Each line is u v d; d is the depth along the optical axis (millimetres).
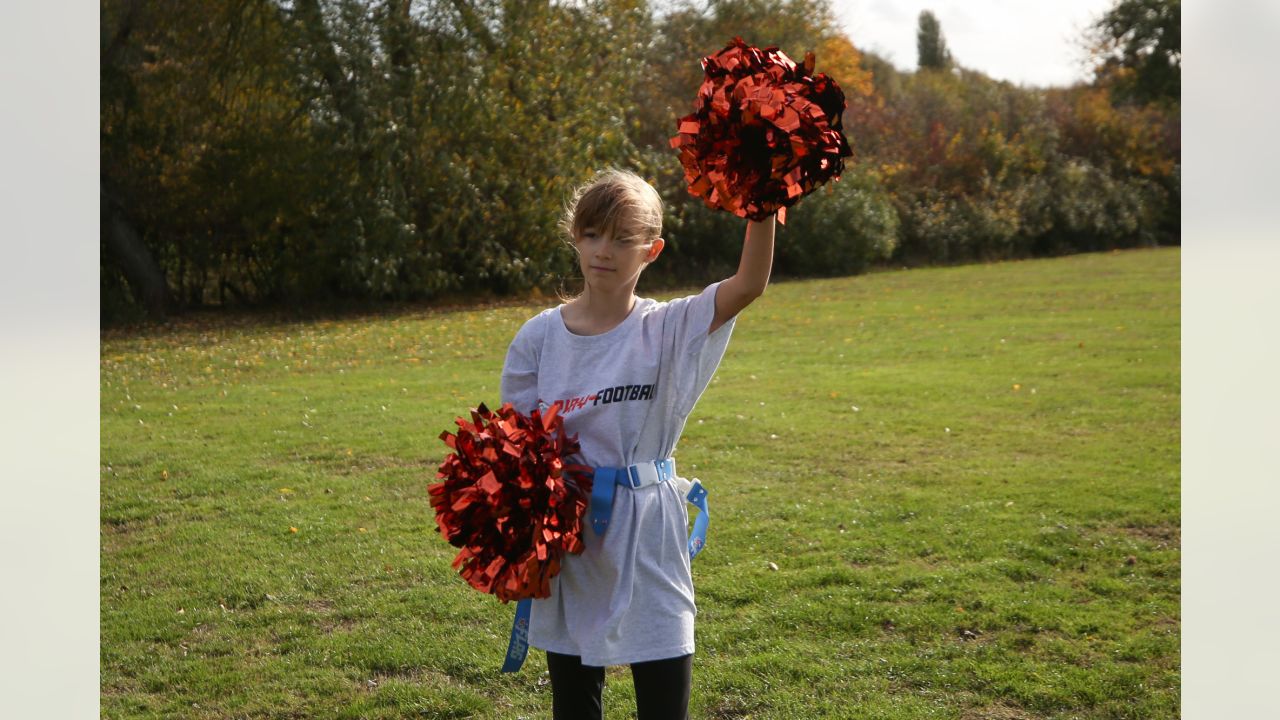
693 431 7109
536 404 2203
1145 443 6562
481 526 2057
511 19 16359
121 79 14711
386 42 15289
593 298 2154
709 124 1899
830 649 3529
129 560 4590
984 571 4242
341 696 3266
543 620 2125
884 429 7125
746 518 5059
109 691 3320
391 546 4730
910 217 25719
